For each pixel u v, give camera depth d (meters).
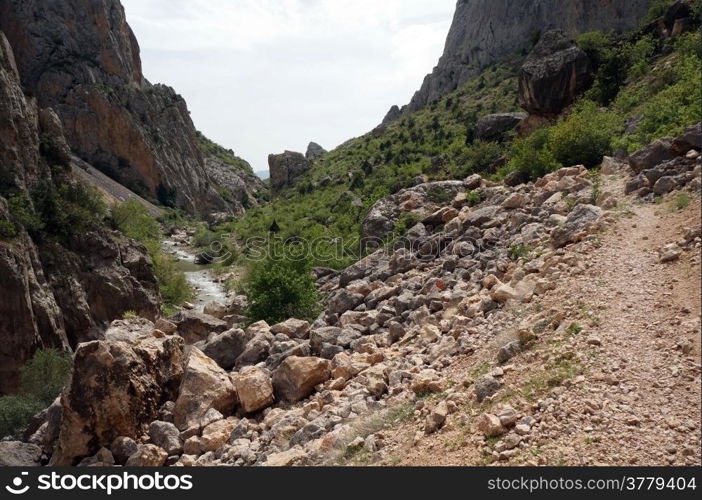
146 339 14.21
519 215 18.62
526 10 129.38
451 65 147.50
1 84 46.62
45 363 24.59
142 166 116.50
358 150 109.12
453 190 29.69
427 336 13.38
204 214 132.88
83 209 49.41
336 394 12.28
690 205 12.73
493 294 13.30
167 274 57.44
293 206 85.75
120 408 11.99
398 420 10.08
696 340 8.54
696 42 31.00
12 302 36.72
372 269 22.69
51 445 12.88
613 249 12.45
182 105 143.62
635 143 20.34
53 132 53.38
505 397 9.06
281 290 22.86
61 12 115.44
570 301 11.00
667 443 7.21
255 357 15.48
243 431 11.92
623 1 95.25
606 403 8.05
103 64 120.31
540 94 37.44
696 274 10.09
